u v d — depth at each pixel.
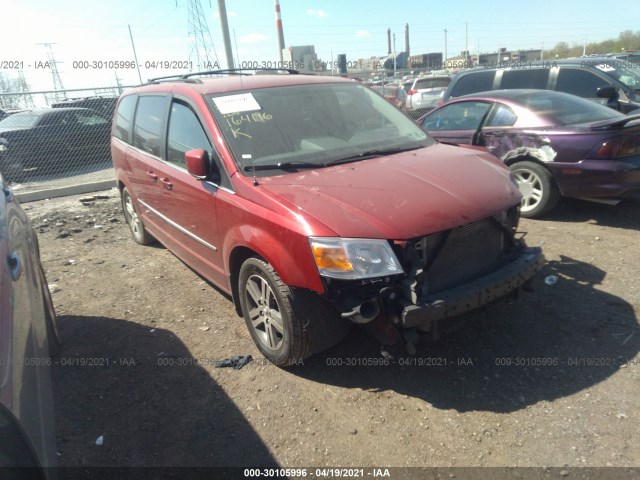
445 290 2.85
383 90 18.41
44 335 2.34
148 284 4.81
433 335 2.83
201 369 3.35
